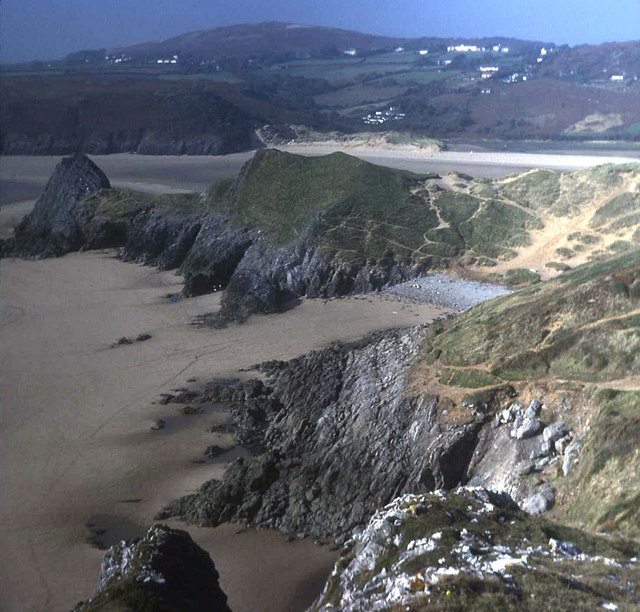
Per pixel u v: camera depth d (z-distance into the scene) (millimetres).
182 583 32562
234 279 97062
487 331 55750
